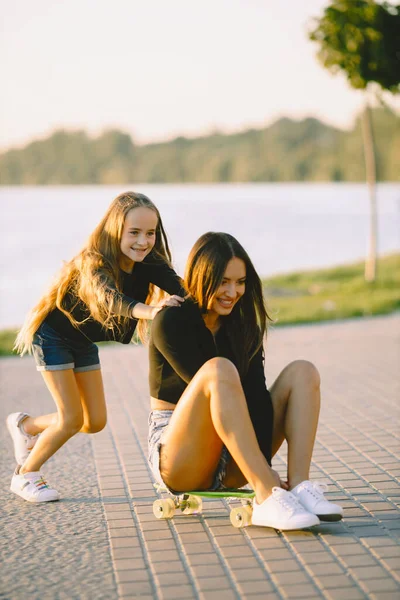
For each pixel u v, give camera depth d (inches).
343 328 514.6
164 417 168.4
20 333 190.4
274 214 1902.1
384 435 248.8
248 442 155.3
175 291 178.2
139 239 175.8
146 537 164.6
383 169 3287.4
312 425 163.9
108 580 143.8
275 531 164.1
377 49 455.2
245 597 134.6
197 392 155.8
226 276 161.9
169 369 167.8
